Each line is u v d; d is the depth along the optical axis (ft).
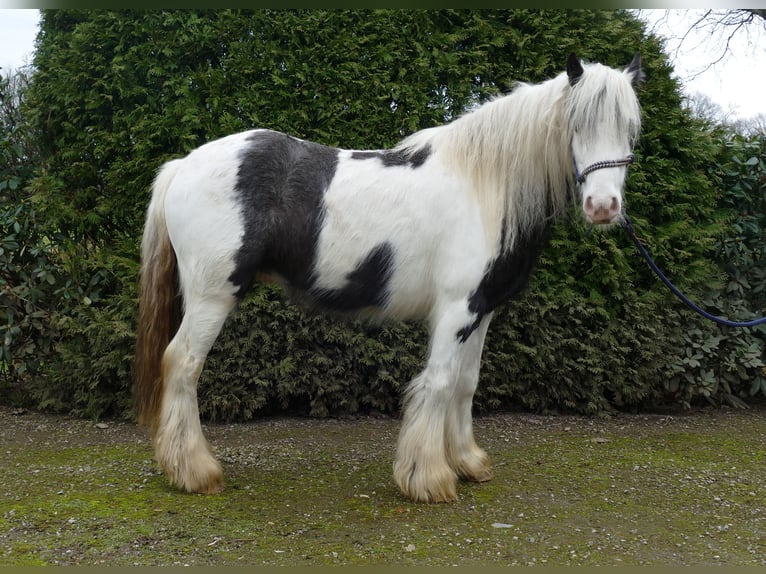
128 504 8.58
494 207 8.61
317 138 13.15
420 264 8.79
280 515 8.27
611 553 7.33
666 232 13.84
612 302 13.91
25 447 11.45
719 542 7.74
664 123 13.92
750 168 14.93
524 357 13.83
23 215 13.56
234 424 13.39
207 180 8.73
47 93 13.26
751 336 14.87
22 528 7.75
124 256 13.26
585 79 8.00
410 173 8.93
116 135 13.03
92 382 13.15
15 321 13.80
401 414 14.07
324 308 9.31
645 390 14.10
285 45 13.32
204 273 8.68
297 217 8.76
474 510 8.55
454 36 13.51
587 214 7.80
